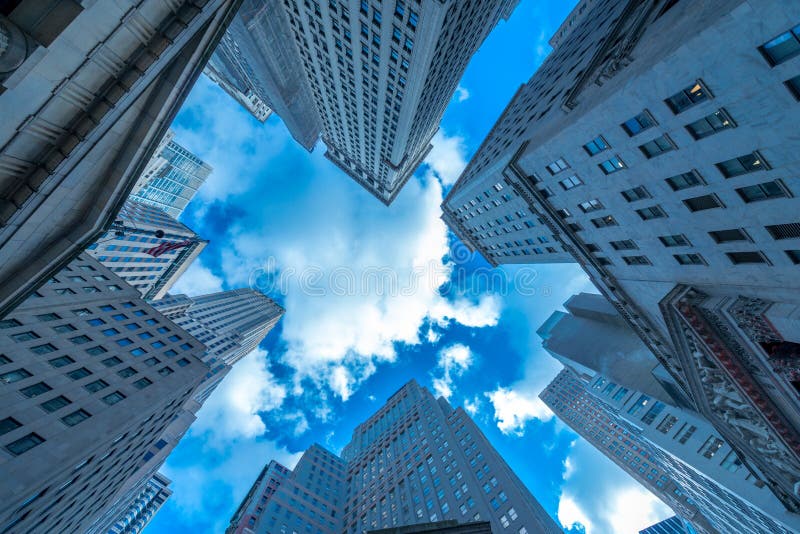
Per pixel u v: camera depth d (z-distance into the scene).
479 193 52.94
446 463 71.19
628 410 58.81
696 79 16.47
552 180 30.53
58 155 9.12
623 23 25.09
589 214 29.92
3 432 23.39
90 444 26.84
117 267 77.25
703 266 23.72
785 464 24.05
